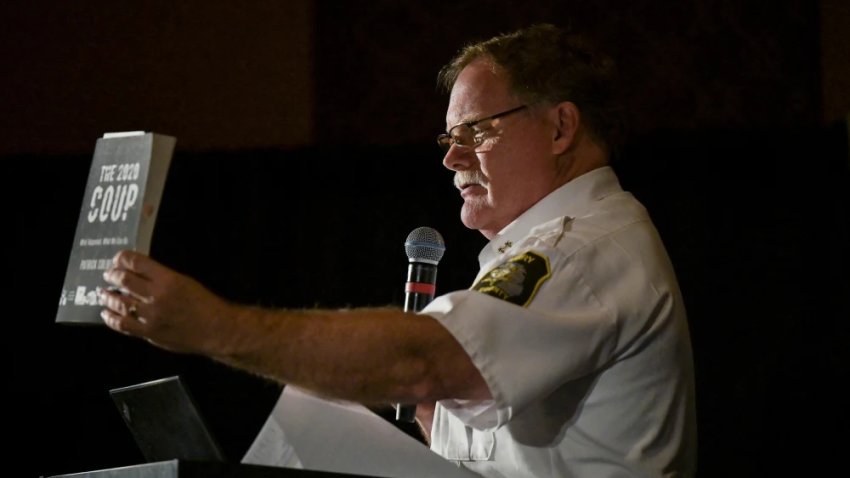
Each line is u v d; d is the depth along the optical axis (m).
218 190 9.97
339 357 3.48
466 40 9.88
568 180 4.75
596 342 3.90
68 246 10.14
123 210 3.35
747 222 8.70
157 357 9.78
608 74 5.00
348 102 10.10
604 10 9.53
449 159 4.88
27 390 9.94
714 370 8.52
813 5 9.20
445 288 9.26
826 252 8.52
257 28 10.38
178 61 10.46
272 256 9.76
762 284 8.58
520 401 3.68
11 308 10.09
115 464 9.74
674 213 8.83
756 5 9.30
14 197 10.27
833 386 8.33
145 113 10.43
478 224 4.86
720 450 8.42
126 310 3.29
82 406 9.84
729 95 9.26
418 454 3.63
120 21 10.55
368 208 9.64
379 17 10.12
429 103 9.91
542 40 4.91
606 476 4.09
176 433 3.54
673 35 9.40
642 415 4.12
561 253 4.07
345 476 3.38
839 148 8.62
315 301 9.59
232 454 9.43
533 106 4.77
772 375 8.44
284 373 3.48
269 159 9.91
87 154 10.26
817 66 9.15
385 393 3.55
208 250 9.88
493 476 4.21
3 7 10.69
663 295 4.16
